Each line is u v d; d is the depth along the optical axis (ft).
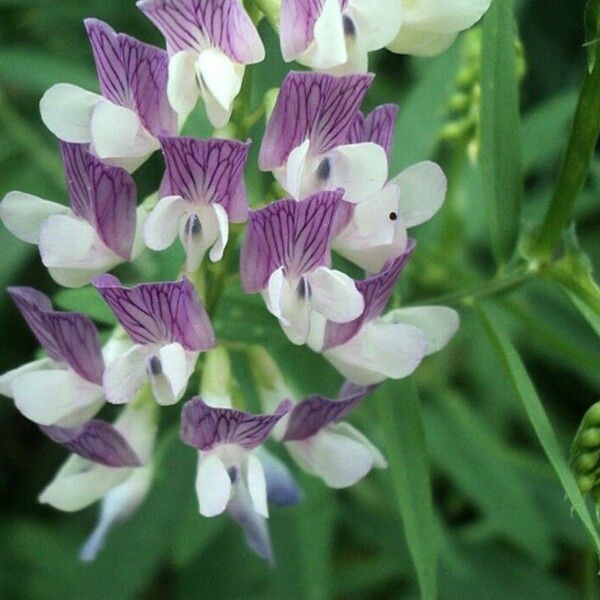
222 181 0.27
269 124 0.27
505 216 0.36
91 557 0.33
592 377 0.51
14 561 0.50
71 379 0.30
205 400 0.30
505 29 0.34
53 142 0.54
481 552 0.49
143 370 0.28
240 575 0.48
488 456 0.47
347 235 0.28
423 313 0.31
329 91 0.26
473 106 0.44
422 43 0.29
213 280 0.30
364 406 0.47
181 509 0.45
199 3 0.26
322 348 0.29
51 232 0.28
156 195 0.30
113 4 0.54
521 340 0.51
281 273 0.27
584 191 0.52
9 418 0.56
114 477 0.31
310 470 0.31
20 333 0.54
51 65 0.51
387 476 0.46
